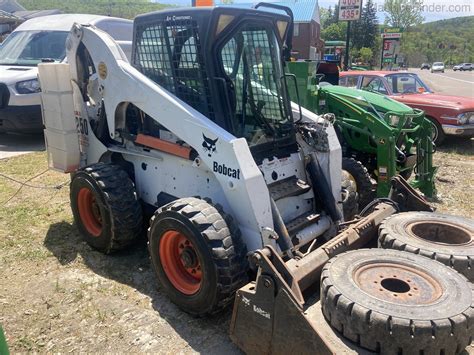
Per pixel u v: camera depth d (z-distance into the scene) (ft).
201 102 12.29
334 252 10.79
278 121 13.56
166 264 11.77
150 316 11.67
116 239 13.80
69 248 15.25
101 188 13.50
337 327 8.64
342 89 23.82
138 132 14.30
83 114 15.85
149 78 13.66
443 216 12.25
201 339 10.82
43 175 23.58
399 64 114.42
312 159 13.61
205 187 12.49
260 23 12.52
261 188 11.06
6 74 29.19
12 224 17.20
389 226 11.73
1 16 90.84
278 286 8.68
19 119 29.04
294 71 20.98
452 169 27.22
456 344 8.00
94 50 14.37
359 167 18.99
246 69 12.69
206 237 10.32
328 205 13.33
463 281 9.09
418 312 8.07
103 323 11.43
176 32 12.37
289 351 8.76
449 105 32.19
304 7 129.90
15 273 13.76
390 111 20.71
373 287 8.91
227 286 10.34
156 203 14.20
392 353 8.02
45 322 11.50
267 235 10.97
